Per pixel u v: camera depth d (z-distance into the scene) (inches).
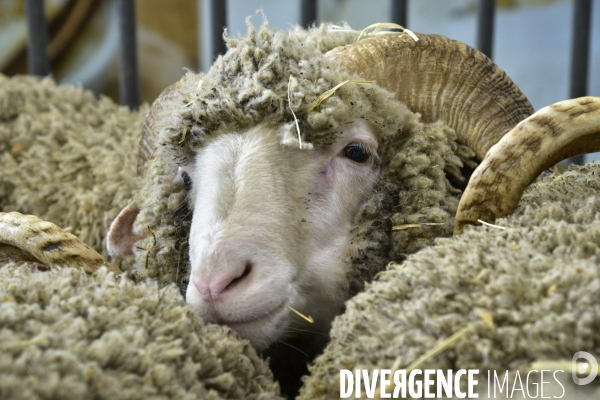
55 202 112.6
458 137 77.6
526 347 44.3
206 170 69.1
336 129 70.2
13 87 126.5
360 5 300.5
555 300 45.3
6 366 42.3
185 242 77.8
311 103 67.9
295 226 67.7
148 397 45.6
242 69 70.8
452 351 46.3
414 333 48.3
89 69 359.9
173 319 54.5
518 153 60.8
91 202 108.4
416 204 72.2
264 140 68.7
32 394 40.6
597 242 51.1
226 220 64.6
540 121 60.7
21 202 111.7
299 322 70.2
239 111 68.4
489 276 49.4
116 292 55.2
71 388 41.8
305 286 69.3
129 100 149.6
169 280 78.4
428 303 49.2
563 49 244.5
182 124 71.8
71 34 352.8
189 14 368.2
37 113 123.4
